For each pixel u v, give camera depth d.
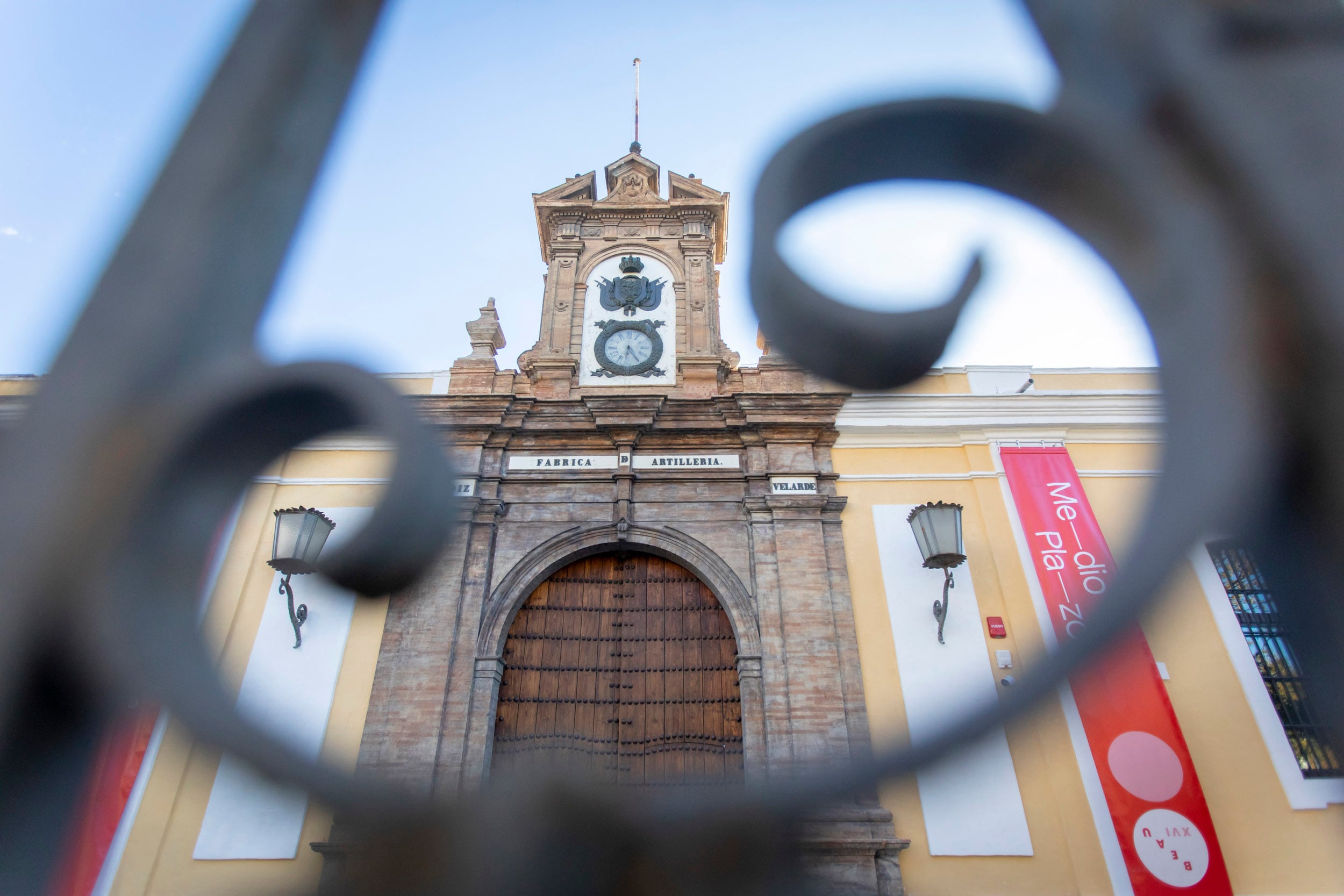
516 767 0.74
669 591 11.57
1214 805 9.37
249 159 0.88
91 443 0.73
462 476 11.92
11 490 0.71
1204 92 0.74
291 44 0.95
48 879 0.66
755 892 0.66
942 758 0.61
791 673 10.39
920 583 11.05
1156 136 0.76
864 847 9.00
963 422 12.41
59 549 0.69
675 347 13.63
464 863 0.67
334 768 0.70
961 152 0.82
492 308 14.04
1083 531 11.23
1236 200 0.71
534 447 12.41
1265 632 10.48
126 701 0.68
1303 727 9.91
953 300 0.74
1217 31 0.78
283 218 0.90
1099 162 0.76
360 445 12.21
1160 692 9.76
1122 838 9.03
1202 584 10.55
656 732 10.55
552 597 11.52
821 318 0.74
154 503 0.73
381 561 0.69
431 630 10.67
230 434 0.78
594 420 12.48
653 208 15.07
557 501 11.92
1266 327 0.67
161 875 8.88
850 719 10.08
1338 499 0.63
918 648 10.57
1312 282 0.66
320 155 0.95
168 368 0.78
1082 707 9.77
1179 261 0.71
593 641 11.21
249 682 10.20
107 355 0.77
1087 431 12.34
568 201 15.21
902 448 12.30
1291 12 0.79
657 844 0.69
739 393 12.45
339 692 10.30
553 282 14.41
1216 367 0.67
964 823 9.32
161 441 0.74
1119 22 0.81
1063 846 9.16
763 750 10.02
